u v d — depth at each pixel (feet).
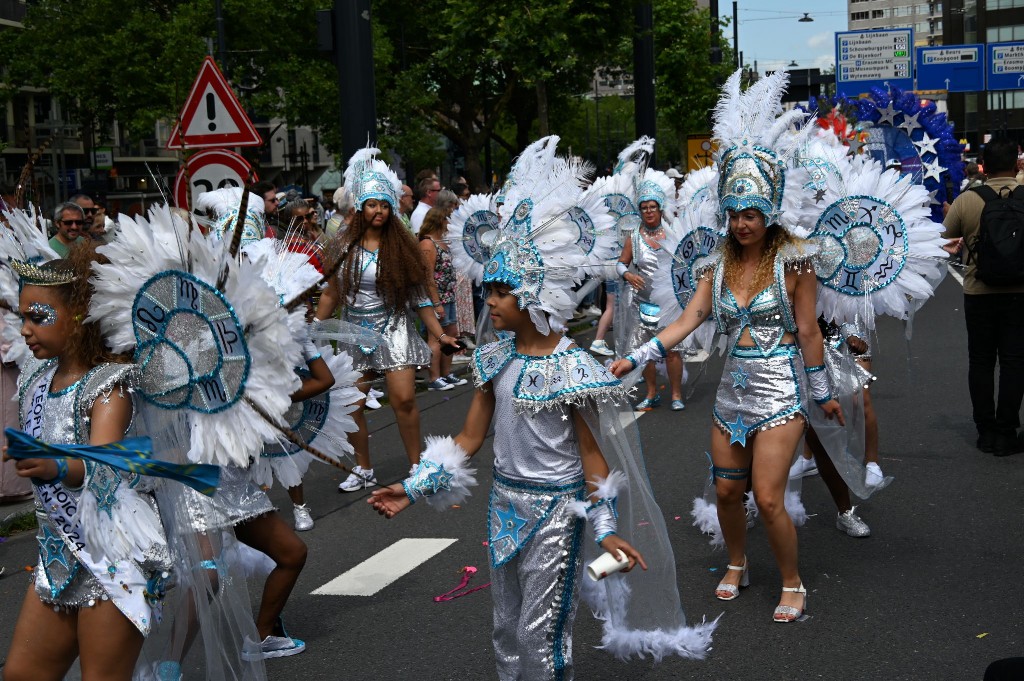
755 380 16.15
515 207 12.10
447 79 123.44
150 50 78.95
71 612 11.00
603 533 11.75
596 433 12.01
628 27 57.62
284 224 33.19
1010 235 23.90
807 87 106.52
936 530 19.81
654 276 19.49
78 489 10.66
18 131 114.52
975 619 15.67
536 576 11.99
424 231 36.52
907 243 18.80
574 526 12.05
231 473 14.03
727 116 16.35
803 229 16.92
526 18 55.26
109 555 10.56
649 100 59.52
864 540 19.49
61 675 11.21
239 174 28.60
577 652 15.21
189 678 12.83
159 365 11.44
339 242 23.41
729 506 16.81
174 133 28.66
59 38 85.61
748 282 16.21
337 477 25.64
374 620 16.60
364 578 18.52
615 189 30.73
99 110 89.56
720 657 14.80
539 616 12.01
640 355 16.16
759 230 16.01
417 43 120.37
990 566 17.81
